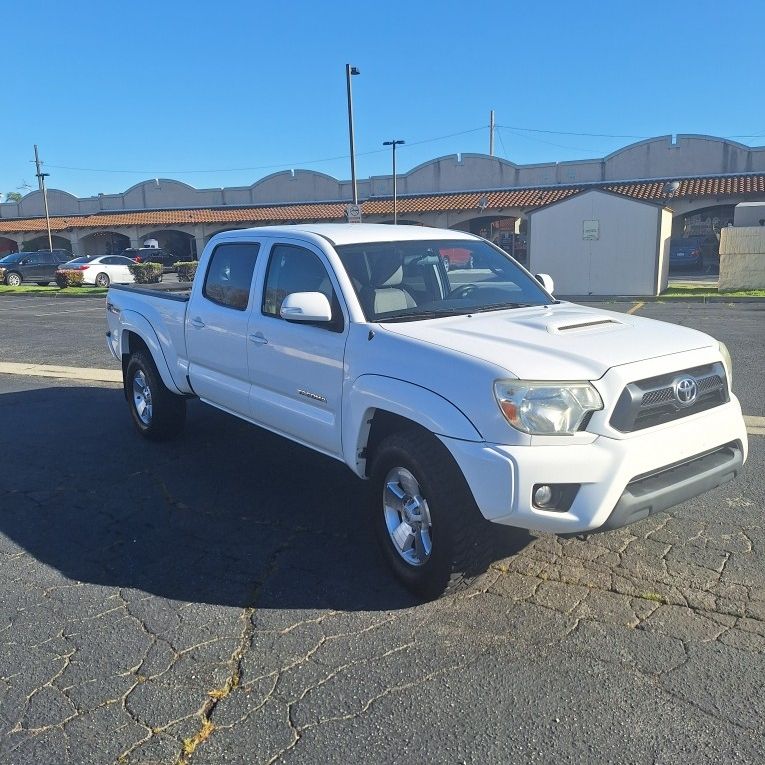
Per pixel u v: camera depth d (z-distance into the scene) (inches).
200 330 219.1
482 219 1640.0
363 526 186.4
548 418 128.3
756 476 210.1
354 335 161.2
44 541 180.9
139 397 265.7
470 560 141.1
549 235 808.3
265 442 259.3
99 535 183.6
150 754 106.7
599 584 151.6
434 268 188.5
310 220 1615.4
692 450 141.2
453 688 119.8
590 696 116.9
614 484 130.3
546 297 195.9
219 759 105.4
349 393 160.1
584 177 1539.1
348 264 173.3
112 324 277.3
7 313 762.2
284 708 116.2
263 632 137.9
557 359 135.4
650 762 102.7
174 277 1441.9
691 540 170.6
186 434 270.8
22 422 295.0
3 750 107.9
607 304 721.0
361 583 156.0
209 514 195.6
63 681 124.1
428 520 144.1
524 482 127.6
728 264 777.6
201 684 122.6
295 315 161.2
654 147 1470.2
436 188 1667.1
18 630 140.3
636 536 173.2
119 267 1219.2
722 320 553.0
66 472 231.5
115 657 130.8
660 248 775.1
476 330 152.9
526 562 161.6
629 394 132.5
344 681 122.5
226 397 212.2
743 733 107.8
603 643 131.0
